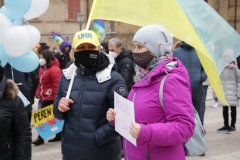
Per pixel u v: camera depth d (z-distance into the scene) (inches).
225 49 122.6
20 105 125.5
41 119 251.8
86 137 126.2
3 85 120.9
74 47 127.0
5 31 183.3
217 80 120.6
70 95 130.0
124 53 236.4
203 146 112.4
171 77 99.3
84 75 130.5
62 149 133.4
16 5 190.1
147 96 102.4
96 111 126.3
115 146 131.6
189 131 97.1
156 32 104.3
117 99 108.0
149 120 101.3
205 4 124.9
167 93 98.7
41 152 253.1
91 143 126.1
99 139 125.1
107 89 126.8
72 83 130.5
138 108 102.8
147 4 125.6
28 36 185.9
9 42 182.9
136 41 106.2
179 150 104.0
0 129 120.5
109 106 127.6
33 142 270.7
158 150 102.5
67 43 430.6
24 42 184.4
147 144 103.1
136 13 127.3
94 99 126.4
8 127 122.4
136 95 105.3
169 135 95.3
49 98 279.6
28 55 204.8
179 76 100.2
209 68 120.5
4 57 193.3
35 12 206.5
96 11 132.0
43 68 282.0
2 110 120.6
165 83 99.4
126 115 102.0
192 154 110.4
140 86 104.3
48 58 277.7
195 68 249.0
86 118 126.6
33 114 251.6
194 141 110.7
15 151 126.0
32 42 199.6
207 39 122.6
